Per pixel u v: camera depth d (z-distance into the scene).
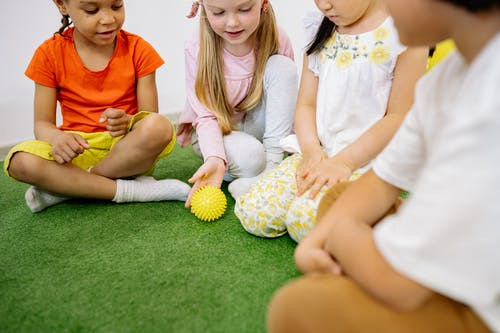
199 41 1.15
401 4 0.40
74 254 0.87
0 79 1.49
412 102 0.87
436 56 1.06
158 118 1.05
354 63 0.90
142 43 1.22
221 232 0.93
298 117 1.00
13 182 1.30
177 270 0.80
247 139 1.12
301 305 0.44
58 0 1.10
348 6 0.83
